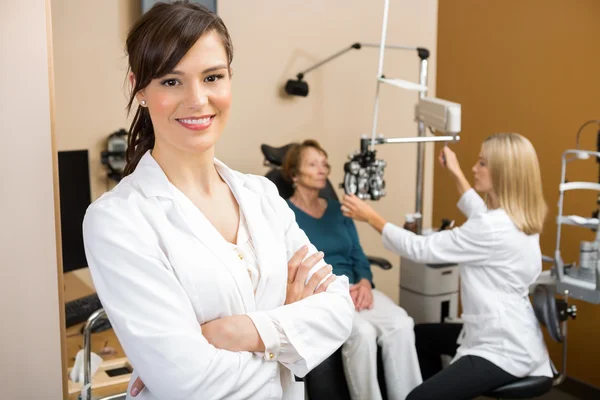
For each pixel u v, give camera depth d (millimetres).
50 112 1504
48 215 1522
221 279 1058
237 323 1052
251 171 3369
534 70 3299
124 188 1086
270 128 3393
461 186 2734
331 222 2826
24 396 1541
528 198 2330
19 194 1488
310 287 1202
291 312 1104
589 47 3006
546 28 3209
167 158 1106
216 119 1063
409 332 2566
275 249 1159
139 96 1076
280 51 3354
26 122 1479
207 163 1130
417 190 3135
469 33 3641
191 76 1014
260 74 3316
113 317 1002
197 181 1134
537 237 2389
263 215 1200
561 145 3199
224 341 1043
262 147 3035
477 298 2361
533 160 2328
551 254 3303
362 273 2830
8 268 1493
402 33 3725
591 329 3137
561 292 2494
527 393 2279
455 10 3723
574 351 3234
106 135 2916
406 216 3076
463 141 3777
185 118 1037
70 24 2789
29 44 1465
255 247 1137
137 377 1119
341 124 3613
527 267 2332
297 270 1224
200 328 1042
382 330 2557
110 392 1812
